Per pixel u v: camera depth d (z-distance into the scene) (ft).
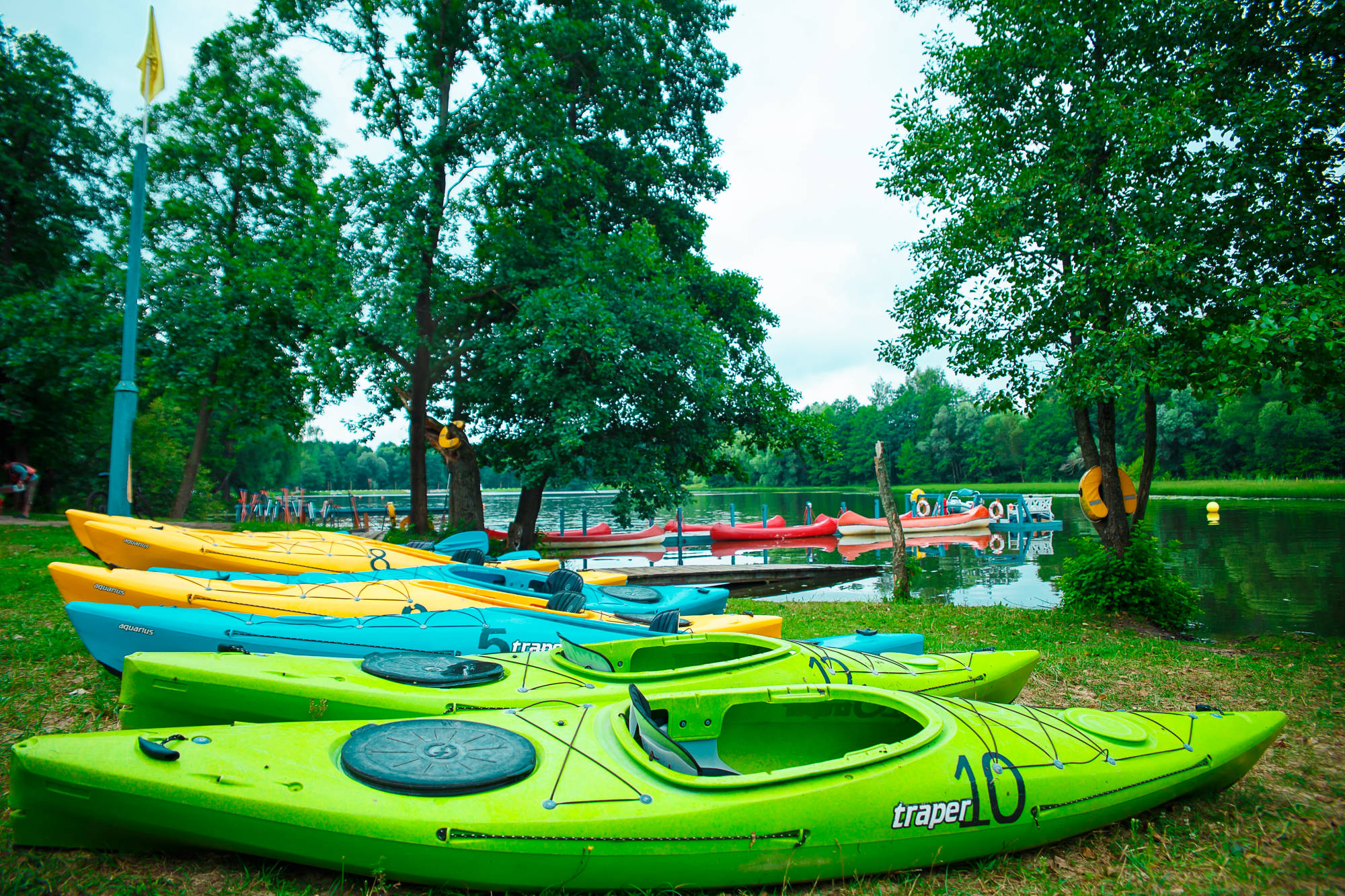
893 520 48.91
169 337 59.31
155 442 99.86
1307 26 31.55
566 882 10.69
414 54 58.08
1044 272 37.47
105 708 18.61
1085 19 36.78
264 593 21.91
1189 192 32.91
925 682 18.67
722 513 170.91
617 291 55.93
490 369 58.59
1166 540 81.25
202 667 14.28
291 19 57.26
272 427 133.49
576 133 66.23
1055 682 25.62
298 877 11.33
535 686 15.58
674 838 10.86
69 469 91.04
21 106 73.15
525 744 12.07
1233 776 15.34
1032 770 13.23
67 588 20.54
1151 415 39.42
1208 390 31.22
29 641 24.80
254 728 12.16
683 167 72.49
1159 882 12.49
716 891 11.31
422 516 62.03
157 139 66.49
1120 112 33.65
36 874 10.70
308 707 14.42
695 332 55.47
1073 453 257.75
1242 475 215.31
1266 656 30.32
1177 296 32.32
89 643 18.28
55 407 78.74
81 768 10.55
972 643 32.14
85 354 63.46
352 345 52.11
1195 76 33.83
